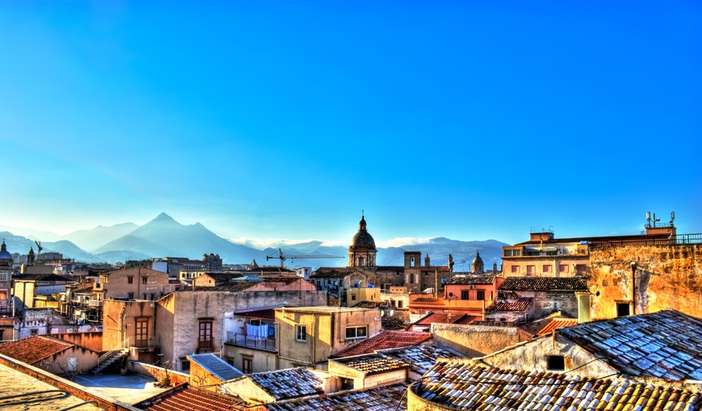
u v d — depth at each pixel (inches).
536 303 2450.8
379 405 1001.5
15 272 5762.8
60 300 3937.0
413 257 5442.9
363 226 6624.0
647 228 2842.0
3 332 2549.2
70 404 398.9
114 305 2028.8
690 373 717.9
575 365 719.7
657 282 1151.0
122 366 1899.6
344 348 1470.2
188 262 7047.2
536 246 3526.1
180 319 1891.0
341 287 4667.8
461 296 2930.6
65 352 1827.0
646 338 813.2
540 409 662.5
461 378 781.9
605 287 1218.6
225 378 1323.8
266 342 1681.8
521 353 772.6
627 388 656.4
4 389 440.1
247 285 2743.6
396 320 2519.7
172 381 1654.8
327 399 1011.3
